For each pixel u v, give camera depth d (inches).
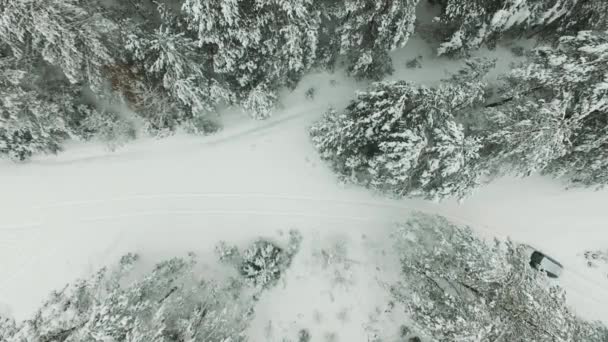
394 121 613.9
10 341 568.1
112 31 617.3
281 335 744.3
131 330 559.2
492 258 622.5
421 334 703.7
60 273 746.8
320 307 754.8
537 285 631.2
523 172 693.3
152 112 710.5
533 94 677.9
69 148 766.5
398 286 727.1
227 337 632.4
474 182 669.3
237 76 679.7
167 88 652.7
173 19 639.1
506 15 644.1
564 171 723.4
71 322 572.1
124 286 729.6
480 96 682.2
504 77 721.0
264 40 633.0
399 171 628.7
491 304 587.8
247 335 729.0
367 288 760.3
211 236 763.4
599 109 613.6
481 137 648.4
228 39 604.1
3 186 760.3
